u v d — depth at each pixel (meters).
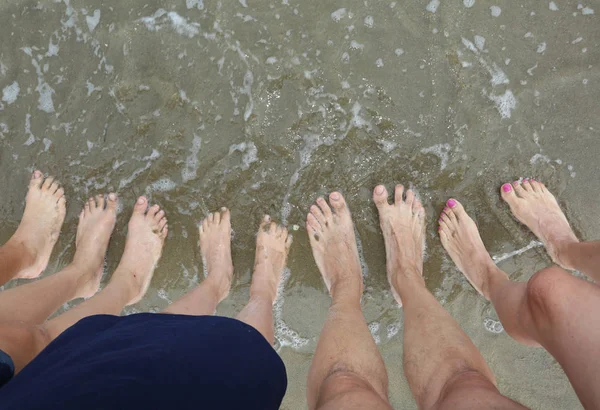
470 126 2.13
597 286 1.24
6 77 2.20
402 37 2.15
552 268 1.39
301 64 2.16
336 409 1.18
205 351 1.15
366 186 2.19
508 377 2.10
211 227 2.18
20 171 2.21
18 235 2.08
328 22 2.16
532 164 2.14
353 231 2.19
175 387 1.04
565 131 2.12
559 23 2.13
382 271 2.19
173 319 1.34
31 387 0.96
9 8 2.19
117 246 2.23
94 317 1.35
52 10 2.19
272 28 2.17
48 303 1.69
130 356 1.04
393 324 2.15
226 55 2.18
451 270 2.17
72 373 0.98
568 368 1.18
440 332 1.59
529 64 2.13
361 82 2.15
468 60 2.13
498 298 1.78
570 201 2.13
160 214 2.20
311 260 2.21
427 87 2.14
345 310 1.79
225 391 1.10
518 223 2.15
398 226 2.12
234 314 2.19
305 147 2.17
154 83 2.18
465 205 2.17
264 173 2.19
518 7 2.14
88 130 2.20
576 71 2.12
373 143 2.16
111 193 2.21
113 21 2.19
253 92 2.17
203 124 2.18
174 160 2.20
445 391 1.31
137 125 2.19
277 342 2.18
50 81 2.19
